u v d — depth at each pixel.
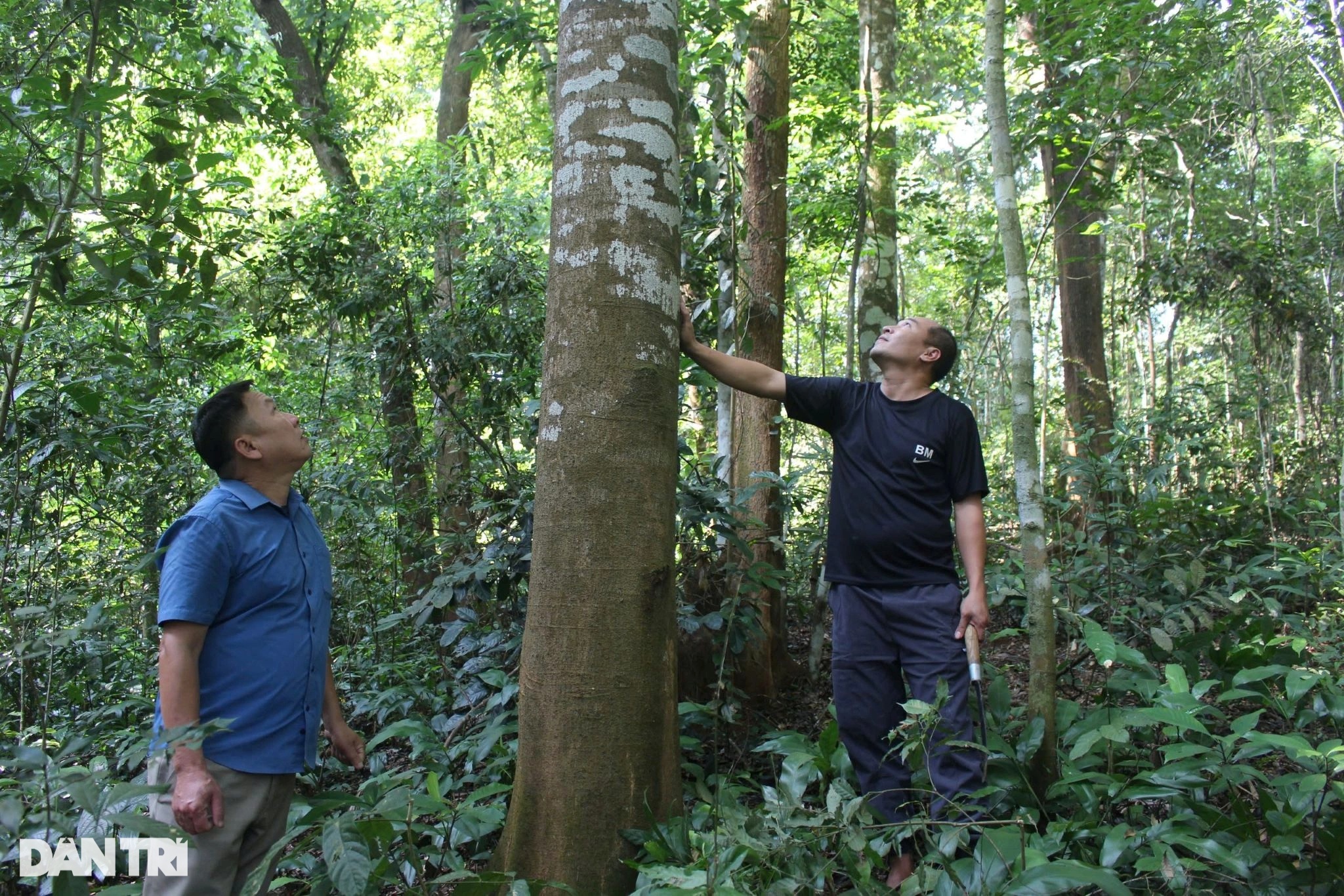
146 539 4.59
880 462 2.90
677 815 2.43
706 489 3.78
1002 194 3.04
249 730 2.13
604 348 2.37
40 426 3.94
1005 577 4.09
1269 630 3.55
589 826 2.29
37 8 3.78
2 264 3.90
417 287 5.38
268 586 2.19
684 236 4.67
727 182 4.84
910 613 2.83
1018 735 3.02
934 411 2.90
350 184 6.29
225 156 3.20
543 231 6.00
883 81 7.09
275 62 6.74
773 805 2.29
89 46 3.38
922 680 2.80
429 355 5.14
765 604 4.57
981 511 2.86
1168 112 5.70
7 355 3.22
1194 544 4.75
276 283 5.90
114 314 4.86
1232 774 2.57
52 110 3.09
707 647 4.14
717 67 4.80
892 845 2.64
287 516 2.32
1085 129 6.02
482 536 4.41
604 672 2.31
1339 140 12.93
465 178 5.88
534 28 5.20
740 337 4.77
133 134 5.46
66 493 4.31
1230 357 12.80
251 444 2.24
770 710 4.49
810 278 10.02
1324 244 10.82
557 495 2.36
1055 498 5.18
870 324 6.95
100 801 1.73
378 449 5.96
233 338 5.73
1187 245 9.92
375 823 2.05
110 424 4.26
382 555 5.64
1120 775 2.91
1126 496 5.11
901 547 2.84
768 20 5.21
